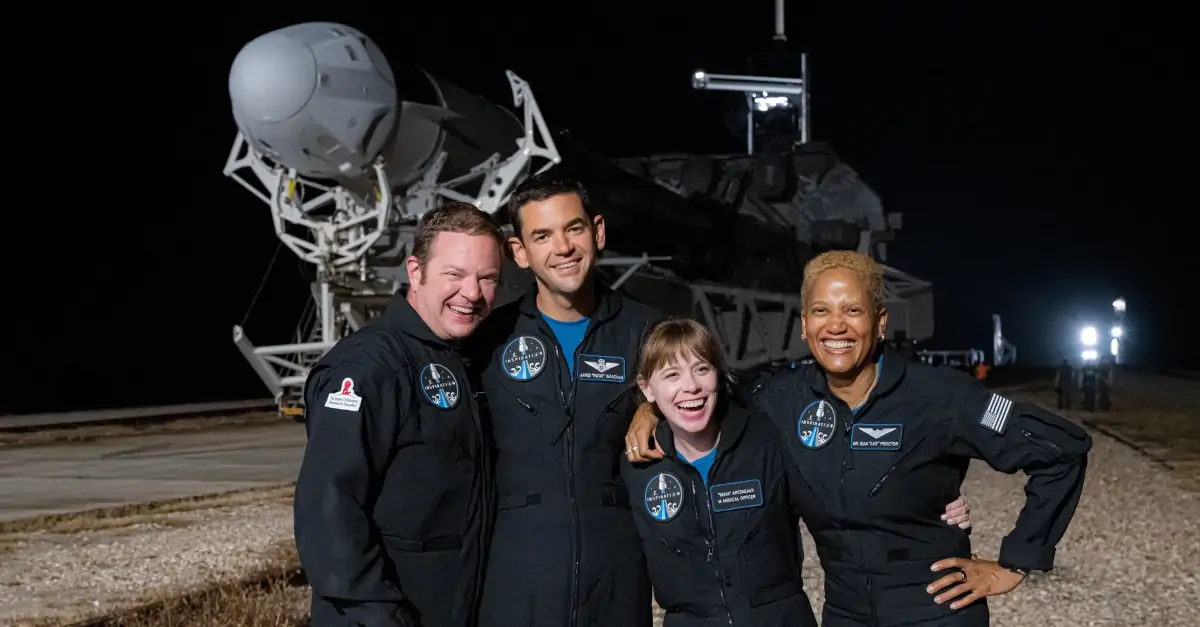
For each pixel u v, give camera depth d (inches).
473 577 149.2
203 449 709.3
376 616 134.2
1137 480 526.3
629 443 154.6
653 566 156.7
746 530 152.4
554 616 152.3
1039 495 146.3
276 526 417.7
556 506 155.3
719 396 155.4
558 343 160.4
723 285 869.2
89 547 374.9
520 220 159.9
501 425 158.4
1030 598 297.9
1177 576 324.2
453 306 147.4
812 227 1011.9
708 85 1201.4
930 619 148.3
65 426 866.8
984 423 145.9
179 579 322.0
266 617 270.7
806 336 153.2
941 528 151.5
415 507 143.3
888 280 1061.8
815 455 152.4
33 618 276.8
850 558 151.9
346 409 137.6
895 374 149.6
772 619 152.9
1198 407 994.7
